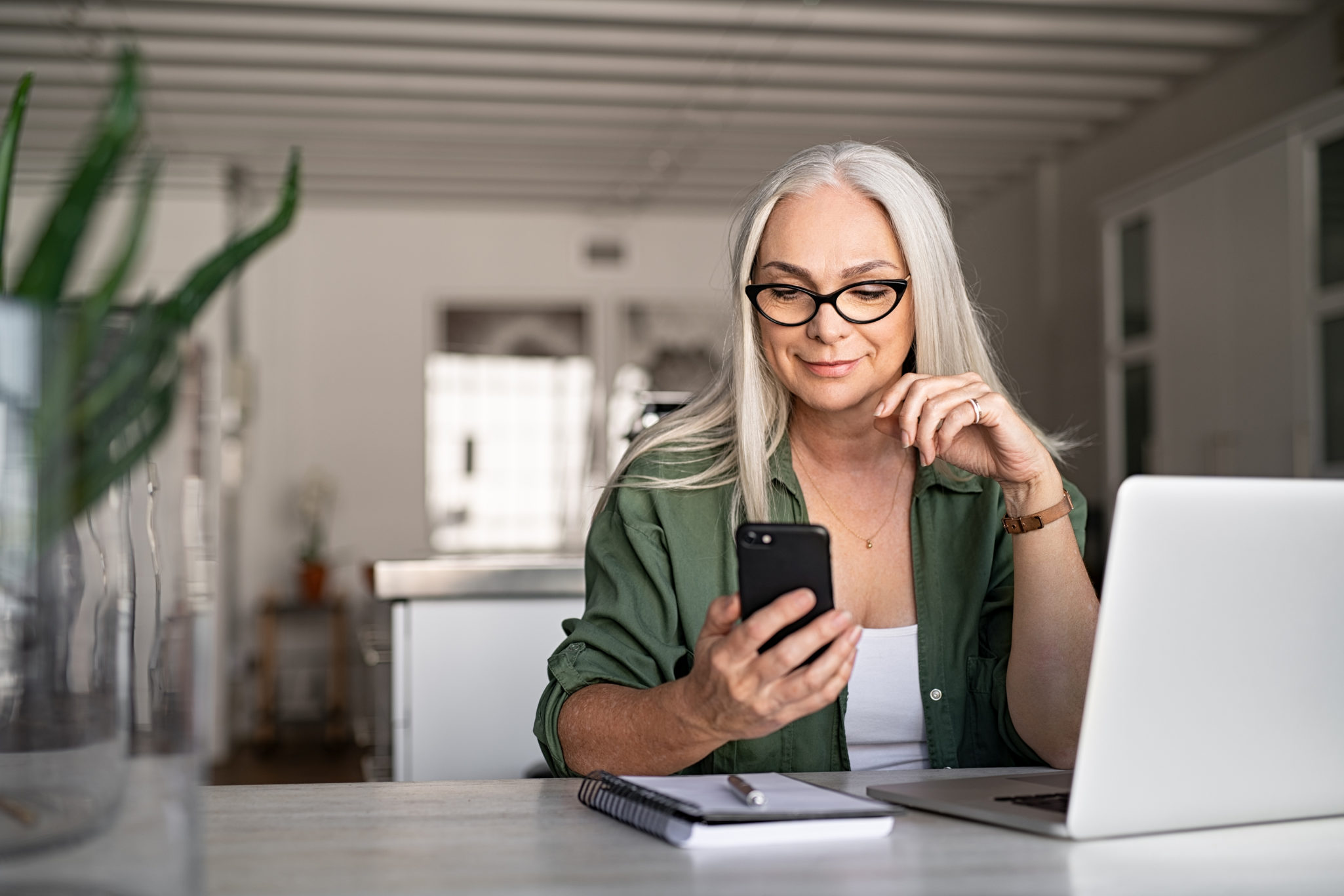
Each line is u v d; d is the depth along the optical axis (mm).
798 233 1410
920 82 6301
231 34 5609
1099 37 5711
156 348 709
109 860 684
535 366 8883
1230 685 935
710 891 764
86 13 5379
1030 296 7879
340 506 8531
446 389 8797
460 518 8758
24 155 6840
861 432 1521
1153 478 892
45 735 668
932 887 777
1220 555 920
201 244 7137
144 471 711
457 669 2625
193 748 710
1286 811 971
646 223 8961
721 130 7066
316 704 8148
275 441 8383
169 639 708
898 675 1499
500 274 8789
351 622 8336
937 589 1505
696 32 5785
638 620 1433
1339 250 4426
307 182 7977
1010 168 7754
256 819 994
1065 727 1329
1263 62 5746
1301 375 4617
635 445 1603
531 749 2637
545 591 2633
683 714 1075
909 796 1042
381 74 6262
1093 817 900
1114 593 888
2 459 653
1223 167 5066
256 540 8273
